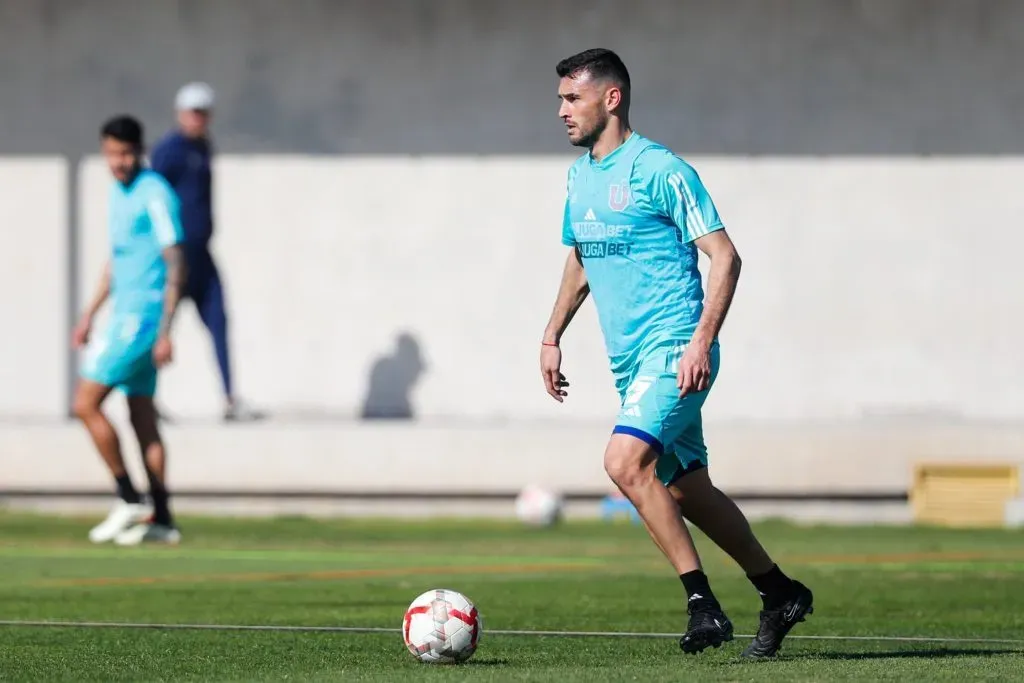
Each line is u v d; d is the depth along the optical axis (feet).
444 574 119.14
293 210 209.05
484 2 208.44
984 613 89.97
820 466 188.44
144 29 209.36
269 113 209.15
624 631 78.74
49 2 209.77
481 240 208.33
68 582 110.22
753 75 206.90
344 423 191.21
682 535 61.77
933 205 205.98
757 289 207.10
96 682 58.49
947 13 206.08
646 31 207.51
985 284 206.08
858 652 68.64
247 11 209.05
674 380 62.64
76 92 209.67
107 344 139.23
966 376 205.98
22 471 191.31
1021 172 205.46
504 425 191.72
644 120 207.72
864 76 206.59
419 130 208.95
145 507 147.13
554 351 69.10
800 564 130.31
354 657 66.54
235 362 208.95
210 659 66.08
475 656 66.80
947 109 206.18
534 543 153.79
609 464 62.39
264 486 190.70
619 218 63.57
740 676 55.98
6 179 210.38
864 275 206.80
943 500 187.42
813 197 207.00
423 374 208.33
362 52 209.05
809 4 206.69
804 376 206.90
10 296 210.59
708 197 62.69
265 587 106.93
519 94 208.03
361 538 158.40
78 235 209.97
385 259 208.85
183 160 188.75
